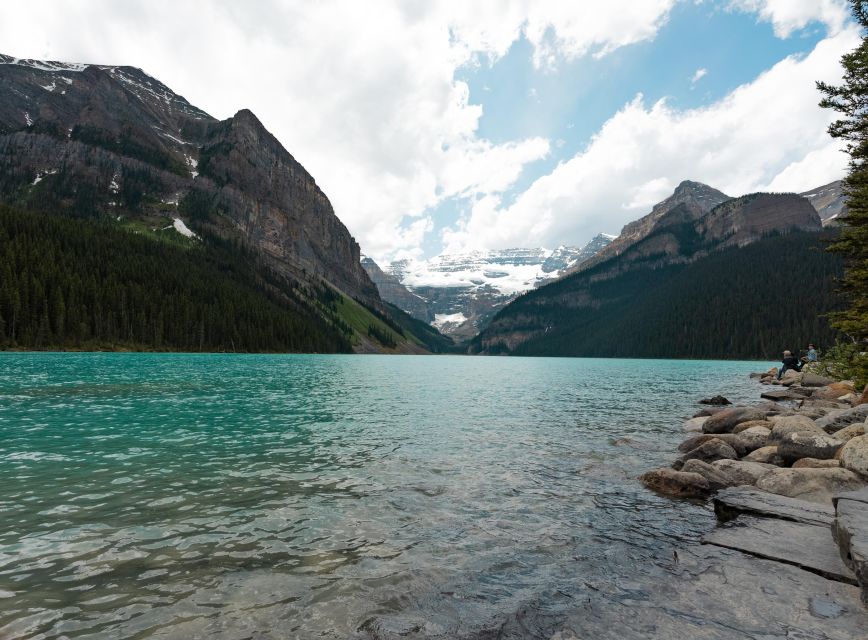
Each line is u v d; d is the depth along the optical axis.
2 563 7.53
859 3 25.73
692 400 35.75
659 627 5.60
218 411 24.64
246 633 5.80
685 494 12.24
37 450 15.27
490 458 15.88
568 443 18.67
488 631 5.84
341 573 7.55
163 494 11.27
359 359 146.12
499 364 144.12
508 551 8.59
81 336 105.31
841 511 7.99
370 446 17.30
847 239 28.05
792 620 5.66
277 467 14.01
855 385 29.22
